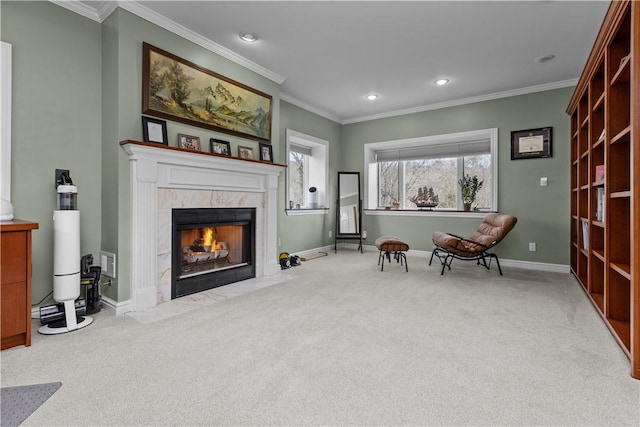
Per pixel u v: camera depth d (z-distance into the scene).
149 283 2.68
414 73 3.96
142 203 2.61
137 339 2.05
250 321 2.37
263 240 3.87
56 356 1.82
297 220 5.18
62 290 2.19
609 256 2.23
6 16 2.24
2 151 2.22
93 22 2.68
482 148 4.96
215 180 3.21
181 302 2.82
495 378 1.60
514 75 4.01
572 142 3.96
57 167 2.49
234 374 1.63
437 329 2.23
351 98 4.91
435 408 1.37
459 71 3.90
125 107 2.58
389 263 4.66
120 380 1.57
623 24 1.94
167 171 2.79
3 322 1.87
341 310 2.62
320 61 3.64
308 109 5.29
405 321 2.38
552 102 4.26
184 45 2.99
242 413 1.33
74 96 2.57
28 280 1.96
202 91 3.12
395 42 3.21
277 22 2.86
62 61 2.51
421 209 5.45
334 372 1.65
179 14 2.74
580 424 1.27
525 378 1.60
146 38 2.71
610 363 1.75
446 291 3.20
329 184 5.86
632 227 1.65
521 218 4.48
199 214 3.11
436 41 3.18
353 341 2.03
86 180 2.64
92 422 1.27
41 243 2.44
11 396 1.43
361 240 5.82
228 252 3.59
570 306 2.73
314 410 1.35
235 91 3.46
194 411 1.34
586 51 3.37
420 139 5.34
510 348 1.93
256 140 3.77
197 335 2.12
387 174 5.97
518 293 3.13
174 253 2.90
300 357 1.81
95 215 2.70
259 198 3.79
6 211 2.06
